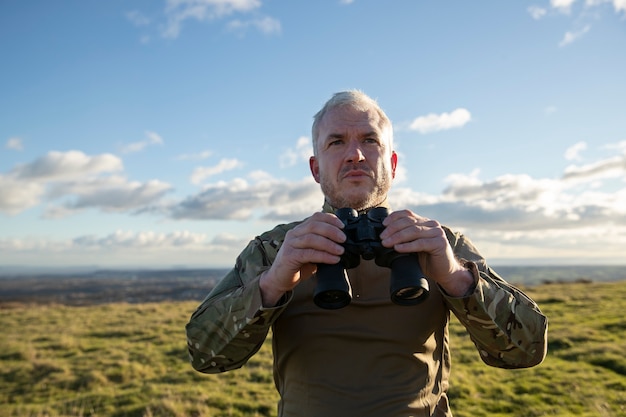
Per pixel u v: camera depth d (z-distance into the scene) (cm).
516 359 219
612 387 965
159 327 1908
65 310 2630
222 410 938
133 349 1520
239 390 1045
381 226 209
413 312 222
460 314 210
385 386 210
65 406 1004
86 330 1898
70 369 1294
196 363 224
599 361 1135
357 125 247
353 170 243
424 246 193
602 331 1439
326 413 206
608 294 2234
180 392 1044
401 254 203
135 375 1222
